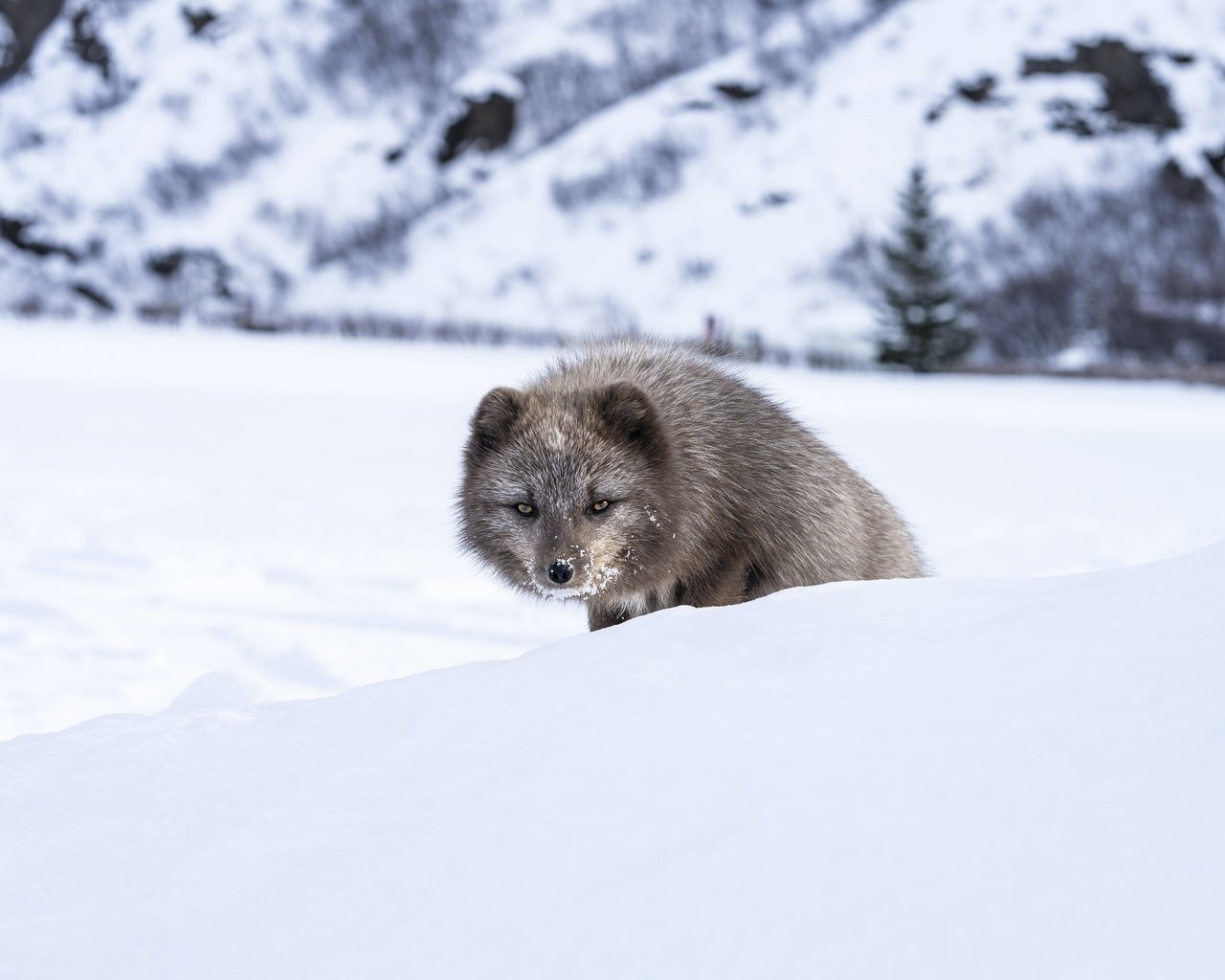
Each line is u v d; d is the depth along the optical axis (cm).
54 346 4050
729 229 7662
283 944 239
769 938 204
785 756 254
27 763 338
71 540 1182
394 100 8456
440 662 816
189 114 8050
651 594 580
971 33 8231
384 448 2006
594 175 8000
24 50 8850
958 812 221
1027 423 2856
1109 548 1211
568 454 541
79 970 243
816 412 3031
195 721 352
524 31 8831
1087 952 183
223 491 1512
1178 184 7362
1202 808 204
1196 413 3269
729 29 8975
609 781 263
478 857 251
